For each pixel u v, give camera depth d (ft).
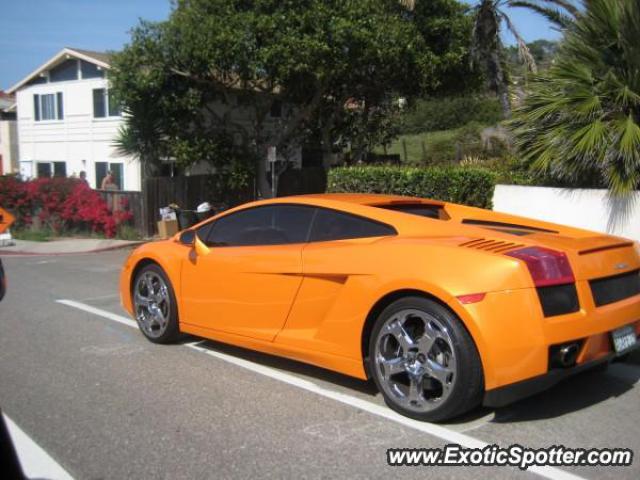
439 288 12.95
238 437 13.12
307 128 77.20
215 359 18.78
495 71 62.85
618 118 28.25
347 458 12.10
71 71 90.68
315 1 58.49
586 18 30.37
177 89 63.93
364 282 14.39
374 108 78.33
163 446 12.76
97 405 15.10
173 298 19.74
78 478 11.46
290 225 17.07
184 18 59.93
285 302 16.25
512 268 12.61
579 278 13.28
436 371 13.19
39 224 65.82
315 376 17.02
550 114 30.37
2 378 17.24
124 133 65.00
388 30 60.44
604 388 15.99
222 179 69.51
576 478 11.32
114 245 57.06
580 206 29.89
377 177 38.75
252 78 61.67
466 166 40.50
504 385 12.44
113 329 22.86
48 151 95.86
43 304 27.94
